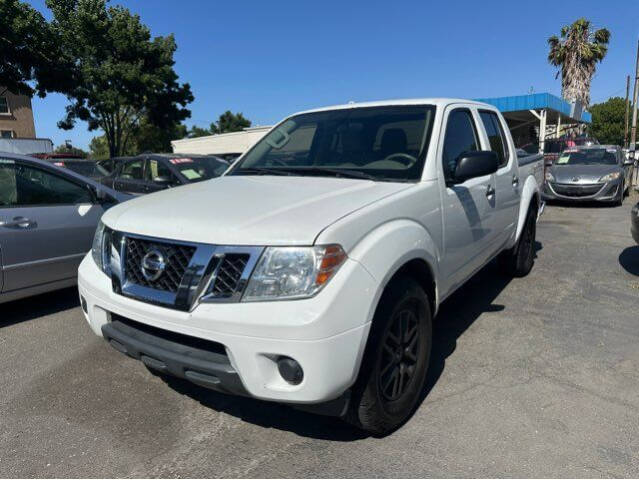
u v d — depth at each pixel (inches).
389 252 91.1
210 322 82.7
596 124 2134.6
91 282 105.3
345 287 81.8
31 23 792.3
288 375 81.7
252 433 104.1
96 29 933.8
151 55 1008.9
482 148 152.1
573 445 96.8
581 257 250.1
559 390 118.0
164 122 1135.0
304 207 93.1
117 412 113.1
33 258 166.4
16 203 164.9
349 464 93.1
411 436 101.3
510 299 184.9
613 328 155.6
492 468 90.7
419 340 106.2
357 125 138.6
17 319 171.6
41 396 120.5
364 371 90.0
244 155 154.4
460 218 127.0
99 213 186.7
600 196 434.0
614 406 110.7
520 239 202.1
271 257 81.7
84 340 153.7
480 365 131.7
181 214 95.9
